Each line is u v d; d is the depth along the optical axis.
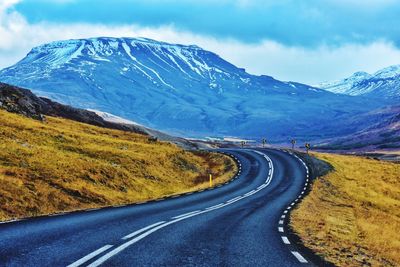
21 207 24.00
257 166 67.31
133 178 44.84
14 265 9.99
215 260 11.91
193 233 16.70
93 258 11.11
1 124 54.59
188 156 73.50
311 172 61.38
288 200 36.56
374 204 47.53
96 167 41.66
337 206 38.72
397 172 70.31
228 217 23.39
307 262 12.28
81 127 84.69
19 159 35.53
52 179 32.19
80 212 22.73
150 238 14.86
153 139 86.62
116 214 22.03
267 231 18.52
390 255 16.08
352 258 14.23
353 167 72.75
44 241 13.24
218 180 54.84
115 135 84.06
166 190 46.62
